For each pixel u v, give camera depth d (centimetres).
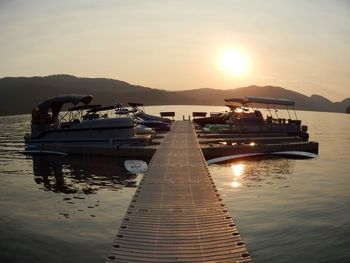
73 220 1856
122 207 2064
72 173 2988
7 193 2388
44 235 1662
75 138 3875
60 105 4075
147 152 3469
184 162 2808
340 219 1819
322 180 2691
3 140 5578
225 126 4928
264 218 1841
